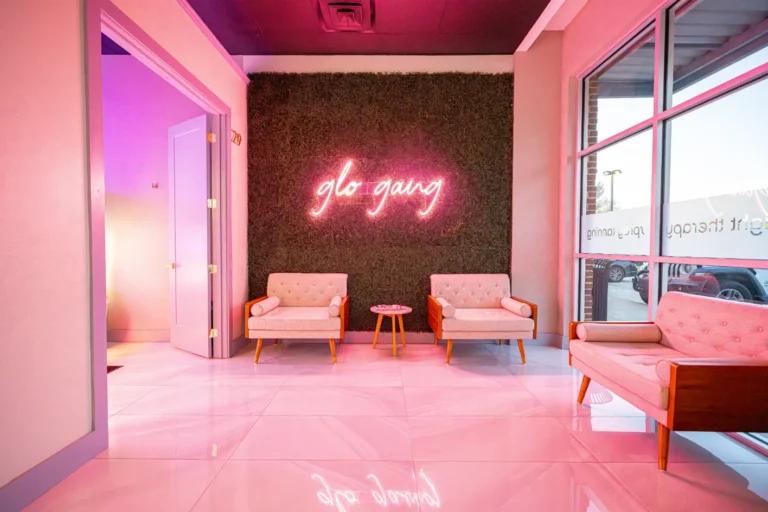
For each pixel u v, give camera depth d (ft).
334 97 16.02
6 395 5.90
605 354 9.08
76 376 7.18
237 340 14.88
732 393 6.75
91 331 7.52
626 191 12.19
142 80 15.84
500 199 16.21
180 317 15.01
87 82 7.39
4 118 5.92
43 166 6.53
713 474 7.08
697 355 8.87
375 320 16.35
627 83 12.48
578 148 15.26
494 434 8.53
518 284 16.19
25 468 6.18
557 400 10.41
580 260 15.49
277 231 16.19
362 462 7.41
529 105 15.94
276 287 15.70
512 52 15.85
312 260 16.24
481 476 6.99
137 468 7.17
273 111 16.03
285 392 10.85
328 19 13.11
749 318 7.87
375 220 16.17
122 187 16.01
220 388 11.14
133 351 14.88
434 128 16.08
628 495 6.47
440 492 6.52
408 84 16.01
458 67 16.12
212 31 13.84
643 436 8.49
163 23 9.98
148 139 15.93
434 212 16.21
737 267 8.24
